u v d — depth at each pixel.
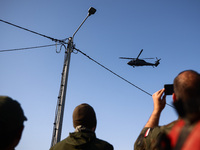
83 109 2.29
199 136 0.65
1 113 1.17
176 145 0.73
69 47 10.66
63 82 10.02
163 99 1.71
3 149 1.19
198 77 0.95
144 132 1.50
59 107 9.55
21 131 1.29
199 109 0.73
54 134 9.05
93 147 2.14
